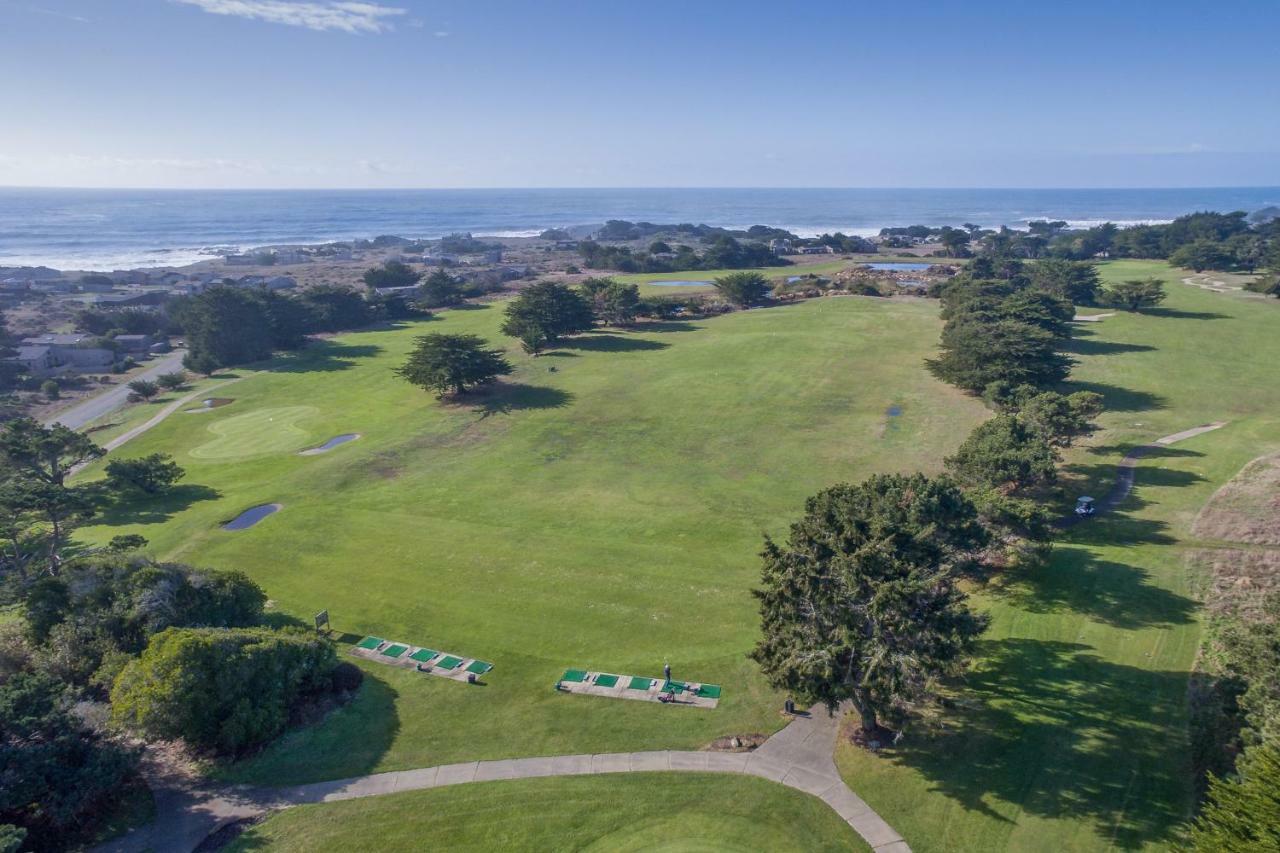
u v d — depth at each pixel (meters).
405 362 114.75
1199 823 24.70
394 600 48.12
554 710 36.56
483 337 129.25
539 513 61.19
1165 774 30.17
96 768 28.81
